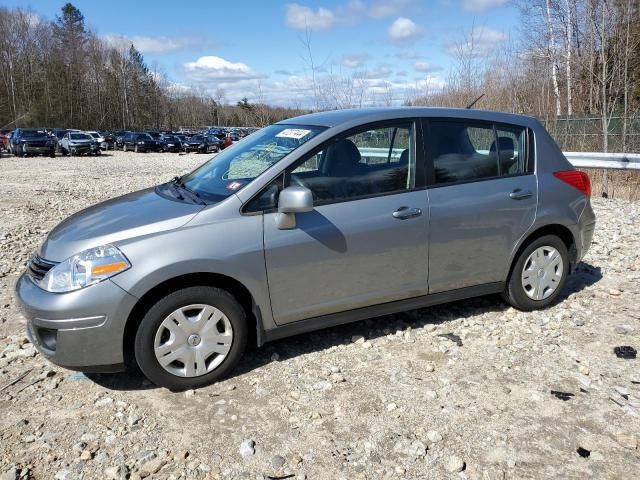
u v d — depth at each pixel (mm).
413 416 3076
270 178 3504
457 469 2627
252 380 3500
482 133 4230
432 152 3992
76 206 11562
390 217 3771
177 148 41750
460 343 3992
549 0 18156
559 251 4555
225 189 3605
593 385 3396
